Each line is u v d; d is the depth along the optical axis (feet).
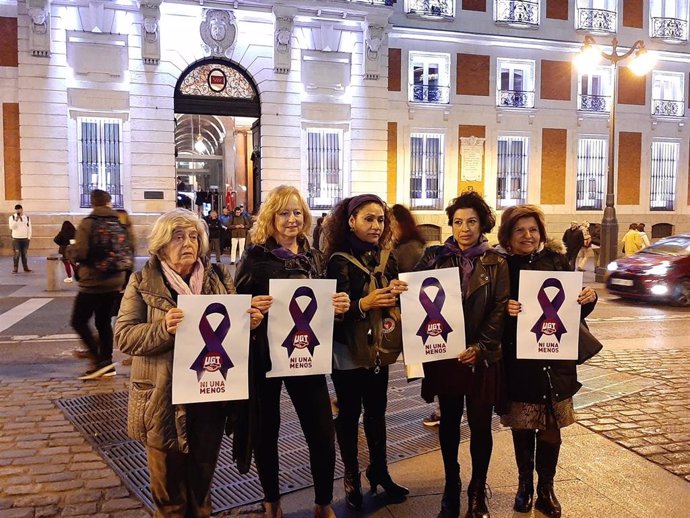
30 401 20.56
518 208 12.98
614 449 16.58
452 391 12.49
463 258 12.69
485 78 85.66
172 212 10.36
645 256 45.93
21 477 14.64
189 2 72.64
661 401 20.77
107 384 22.65
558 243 13.11
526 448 13.10
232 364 10.15
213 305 10.02
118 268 23.26
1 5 68.18
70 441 16.99
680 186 95.81
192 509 10.43
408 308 12.21
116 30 71.15
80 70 70.18
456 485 12.89
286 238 12.03
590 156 91.61
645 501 13.53
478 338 12.33
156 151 73.15
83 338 23.32
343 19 78.07
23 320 35.58
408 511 13.08
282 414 19.56
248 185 111.14
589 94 91.15
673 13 94.27
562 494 13.87
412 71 83.25
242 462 10.94
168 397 9.96
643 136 93.25
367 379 13.24
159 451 10.00
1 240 69.97
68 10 69.46
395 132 82.89
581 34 88.74
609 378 23.67
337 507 13.33
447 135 84.69
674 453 16.28
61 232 48.34
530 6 86.43
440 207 85.66
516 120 87.25
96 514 12.87
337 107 79.25
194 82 75.31
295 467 15.42
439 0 82.79
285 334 11.42
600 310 41.63
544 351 12.36
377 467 13.60
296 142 78.18
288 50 76.69
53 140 69.97
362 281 12.50
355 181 80.18
